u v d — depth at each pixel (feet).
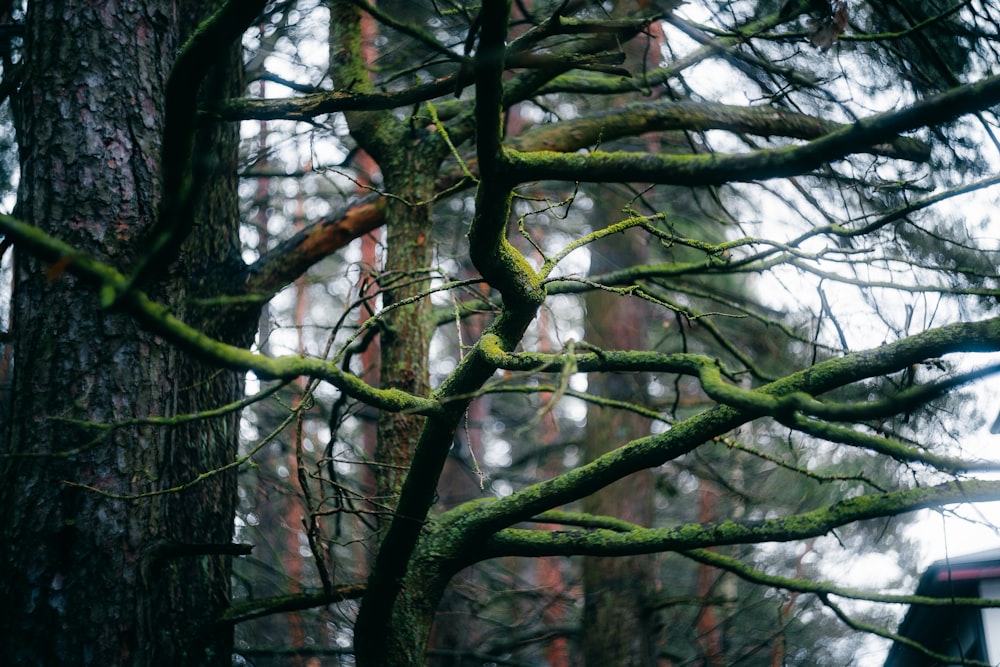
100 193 15.44
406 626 17.06
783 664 26.84
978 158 19.80
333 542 18.88
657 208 31.22
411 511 14.99
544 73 19.53
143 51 16.29
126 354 15.48
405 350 19.84
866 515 15.34
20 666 14.44
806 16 20.29
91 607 14.73
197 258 20.77
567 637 29.73
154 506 15.67
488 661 27.84
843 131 11.16
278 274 21.08
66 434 15.07
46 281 15.52
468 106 21.70
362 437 42.91
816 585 17.28
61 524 14.87
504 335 13.52
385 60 26.23
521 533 17.38
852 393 23.38
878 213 15.08
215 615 19.17
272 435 13.83
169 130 11.68
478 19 12.12
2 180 23.56
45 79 15.89
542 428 45.70
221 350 9.26
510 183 11.22
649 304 33.47
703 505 39.27
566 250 13.11
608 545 16.71
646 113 21.61
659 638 31.71
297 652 24.97
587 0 15.28
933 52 15.28
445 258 31.12
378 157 21.43
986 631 23.71
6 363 24.36
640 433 30.45
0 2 18.83
